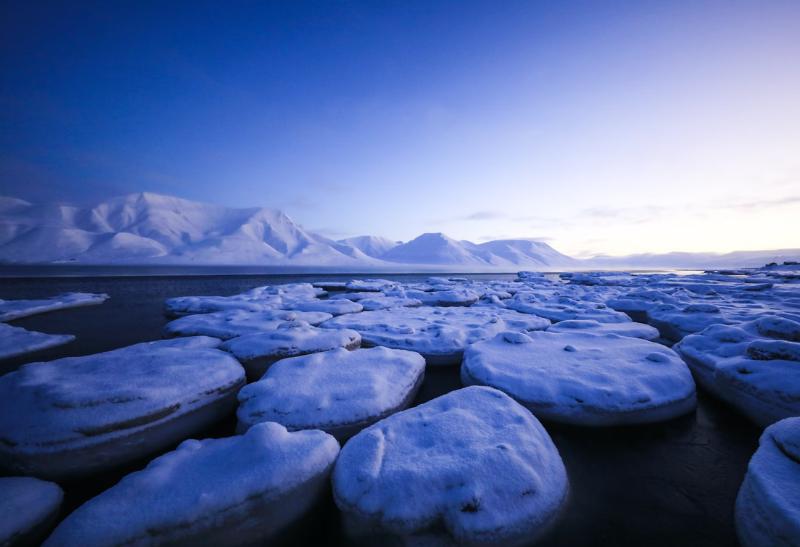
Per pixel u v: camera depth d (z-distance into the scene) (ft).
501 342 26.94
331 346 26.07
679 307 41.88
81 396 14.98
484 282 124.67
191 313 50.16
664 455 15.81
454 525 10.00
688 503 13.01
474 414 14.84
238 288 104.22
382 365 21.63
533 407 18.42
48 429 13.75
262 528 10.36
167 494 10.23
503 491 10.71
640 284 107.24
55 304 56.54
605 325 34.01
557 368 20.99
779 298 54.24
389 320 40.83
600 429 17.52
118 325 45.73
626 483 14.03
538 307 50.19
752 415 17.49
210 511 9.78
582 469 14.83
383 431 13.52
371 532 10.38
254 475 10.71
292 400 16.89
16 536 9.87
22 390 15.65
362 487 10.87
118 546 9.07
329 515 11.60
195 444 13.12
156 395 16.15
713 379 20.97
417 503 10.35
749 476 11.27
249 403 17.11
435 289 93.20
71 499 13.14
